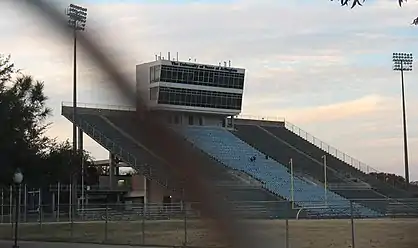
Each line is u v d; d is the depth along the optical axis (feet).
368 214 218.59
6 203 197.47
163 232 127.34
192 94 116.98
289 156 319.06
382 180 325.01
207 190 40.63
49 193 216.74
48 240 116.26
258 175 266.77
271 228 112.57
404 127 302.25
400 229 135.23
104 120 229.45
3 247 100.58
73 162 96.17
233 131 331.57
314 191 271.08
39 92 87.97
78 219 178.91
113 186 257.34
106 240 111.65
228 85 309.83
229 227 42.63
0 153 83.05
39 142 89.86
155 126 37.24
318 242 102.63
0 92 81.87
